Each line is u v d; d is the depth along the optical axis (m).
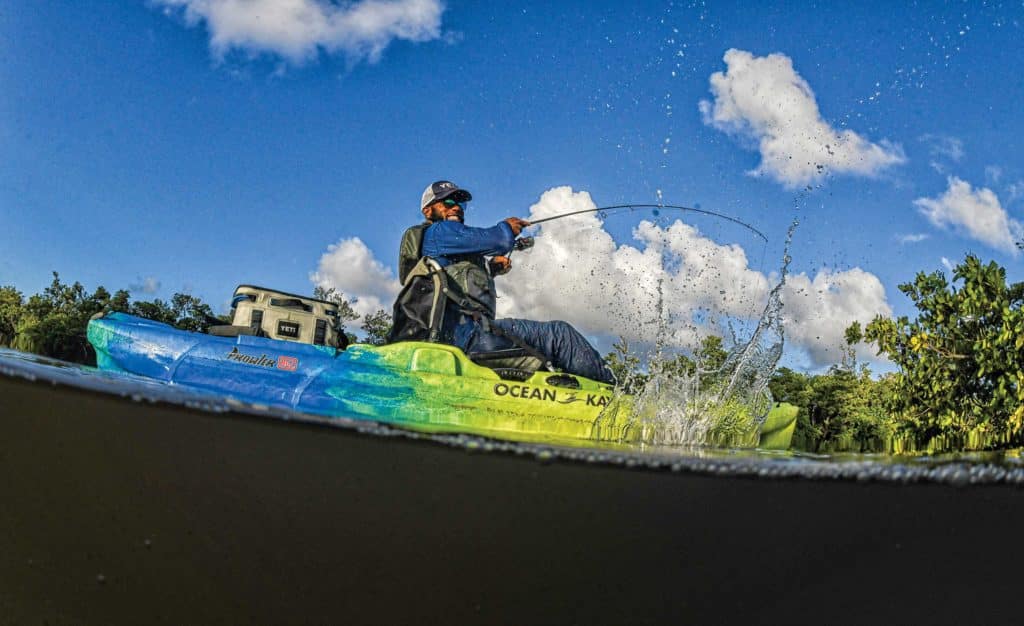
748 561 3.38
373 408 4.38
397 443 3.63
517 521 3.34
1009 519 3.83
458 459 3.65
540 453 3.49
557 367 4.96
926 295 5.68
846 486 3.59
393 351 4.62
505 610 3.46
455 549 3.32
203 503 3.39
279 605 3.37
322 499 3.35
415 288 5.00
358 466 3.73
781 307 5.05
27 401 3.82
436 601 3.43
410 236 5.34
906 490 3.62
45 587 3.18
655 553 3.36
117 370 4.52
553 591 3.41
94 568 3.30
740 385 4.78
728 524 3.42
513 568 3.38
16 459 3.56
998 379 5.33
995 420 5.35
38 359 4.59
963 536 3.68
